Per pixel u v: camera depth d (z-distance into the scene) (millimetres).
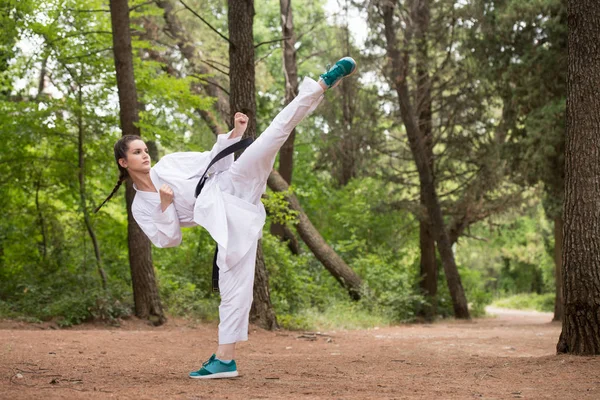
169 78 14070
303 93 4379
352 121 23391
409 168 25938
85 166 13930
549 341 10516
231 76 11594
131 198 12227
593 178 6789
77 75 13148
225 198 4523
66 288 12883
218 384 4547
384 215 23453
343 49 20953
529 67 17406
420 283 23188
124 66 12000
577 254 6824
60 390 4168
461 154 21766
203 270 15531
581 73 6871
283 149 19797
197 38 18922
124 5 11992
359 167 23500
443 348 9086
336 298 17953
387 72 20672
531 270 47125
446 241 21969
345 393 4336
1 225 13906
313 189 24500
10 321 11062
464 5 19219
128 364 6160
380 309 18234
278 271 15836
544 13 17359
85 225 14367
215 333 10766
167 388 4301
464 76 21188
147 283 12156
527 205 22875
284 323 12359
